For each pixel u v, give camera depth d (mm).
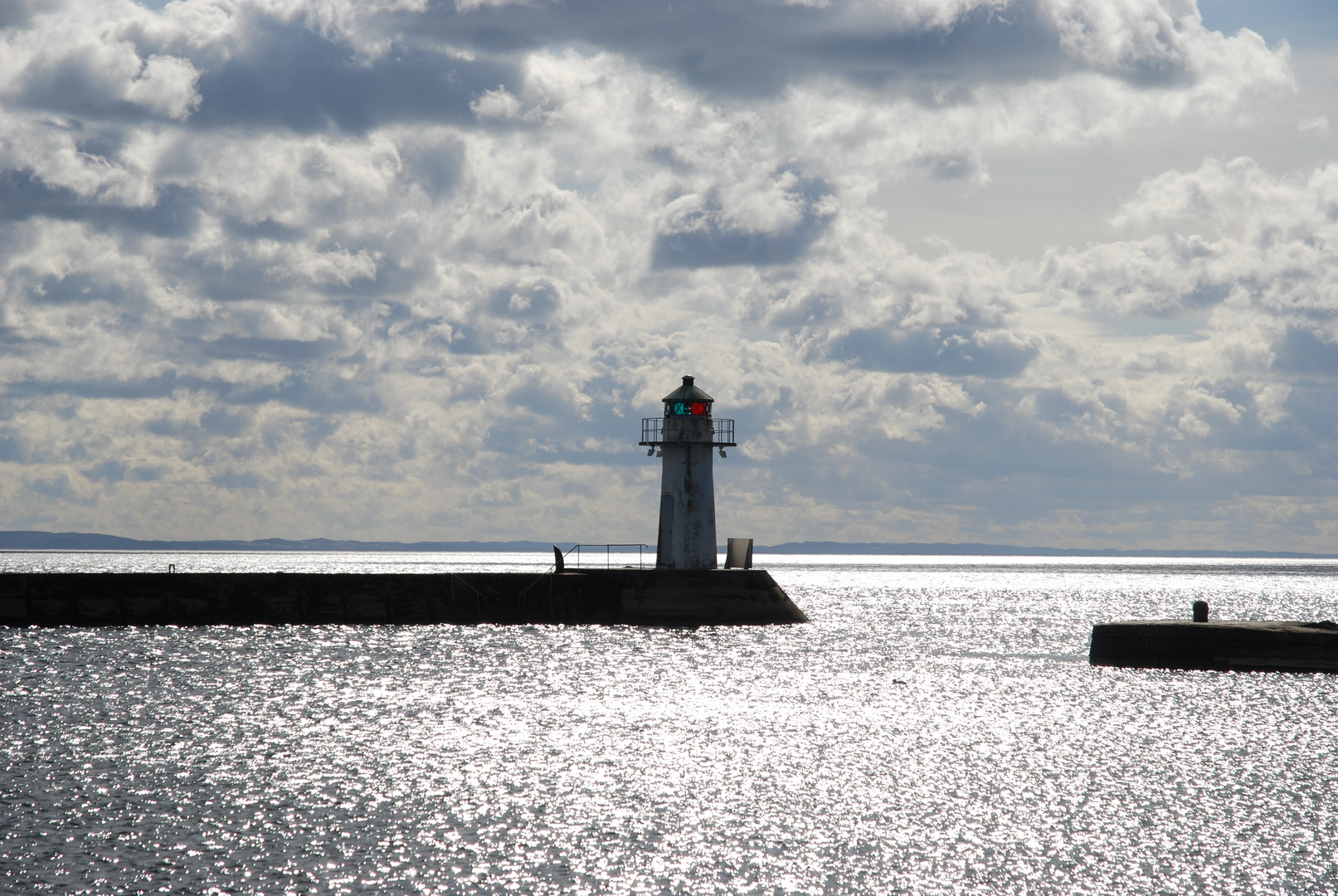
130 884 42531
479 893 42781
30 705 77500
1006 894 43656
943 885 44531
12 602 117500
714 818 52344
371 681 91250
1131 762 64188
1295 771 62219
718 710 80062
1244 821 52500
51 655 102312
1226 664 97750
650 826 50969
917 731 72875
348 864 45250
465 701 82062
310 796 54500
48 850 45719
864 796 56375
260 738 67562
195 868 44375
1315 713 79000
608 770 60719
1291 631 96375
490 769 60438
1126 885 44625
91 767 59375
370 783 57125
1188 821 52625
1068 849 48625
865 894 43656
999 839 49875
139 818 50312
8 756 61500
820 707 82062
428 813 52156
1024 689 91938
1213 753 66438
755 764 62750
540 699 83688
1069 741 69812
